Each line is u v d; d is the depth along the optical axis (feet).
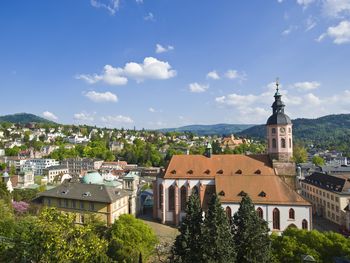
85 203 276.62
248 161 283.79
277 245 154.71
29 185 466.70
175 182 284.20
